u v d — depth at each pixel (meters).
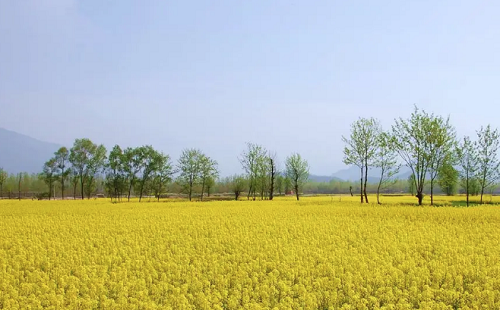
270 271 16.25
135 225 27.78
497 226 25.56
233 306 12.02
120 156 63.16
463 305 12.16
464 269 14.77
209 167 64.06
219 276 14.58
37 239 21.86
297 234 23.47
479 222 27.69
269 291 13.12
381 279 14.00
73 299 12.33
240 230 24.97
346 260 16.61
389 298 12.55
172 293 13.37
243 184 71.81
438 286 13.59
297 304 12.12
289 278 14.78
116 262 17.30
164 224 28.03
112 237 22.97
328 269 15.33
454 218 29.72
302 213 34.56
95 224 28.47
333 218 30.50
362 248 19.38
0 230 25.88
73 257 17.75
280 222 28.39
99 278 14.35
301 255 17.95
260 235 23.16
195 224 27.86
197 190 74.25
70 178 77.94
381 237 22.20
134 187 64.19
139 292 12.77
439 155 44.75
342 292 13.28
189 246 20.48
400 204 45.66
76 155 75.19
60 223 29.19
